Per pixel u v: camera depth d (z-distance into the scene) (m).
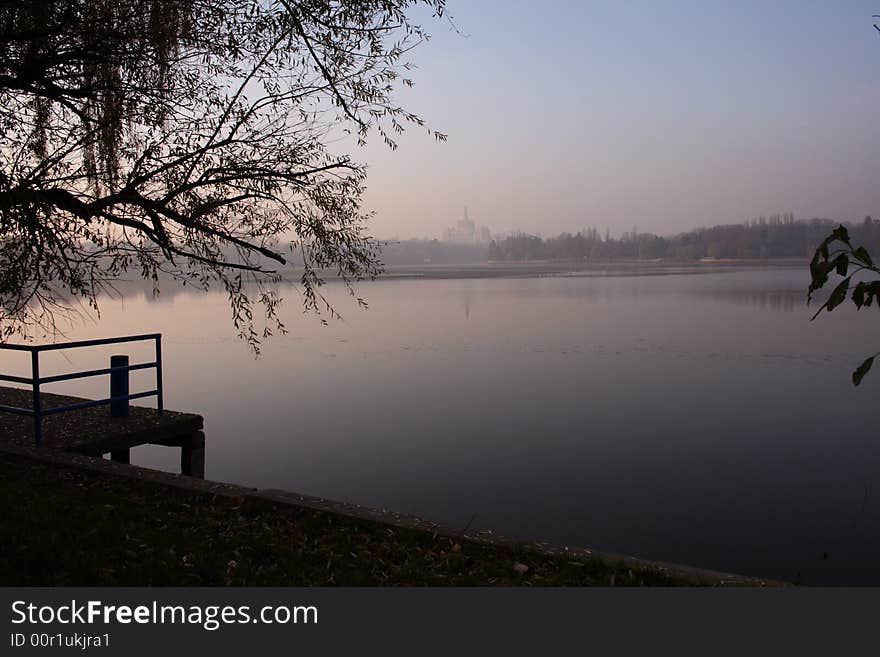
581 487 11.90
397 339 33.25
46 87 7.16
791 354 27.78
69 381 21.23
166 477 6.91
